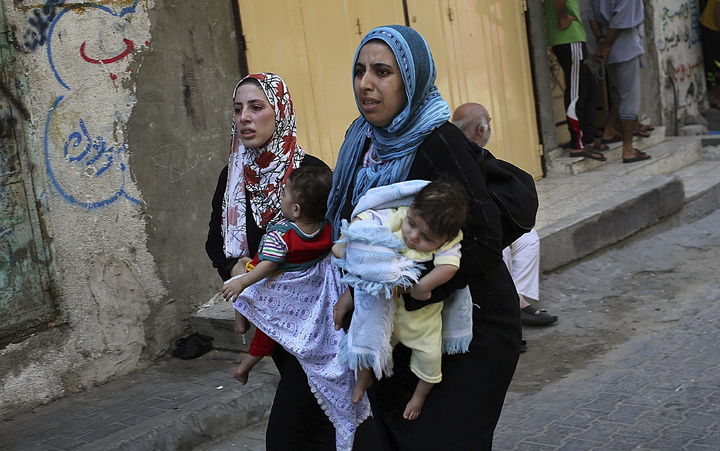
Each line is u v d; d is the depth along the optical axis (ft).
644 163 29.94
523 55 29.19
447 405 9.03
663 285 22.29
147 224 18.58
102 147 17.84
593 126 30.66
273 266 10.84
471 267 8.84
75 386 17.56
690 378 15.94
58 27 17.15
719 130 37.50
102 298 17.94
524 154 29.19
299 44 22.18
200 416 15.49
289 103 11.89
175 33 18.97
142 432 14.83
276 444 11.16
